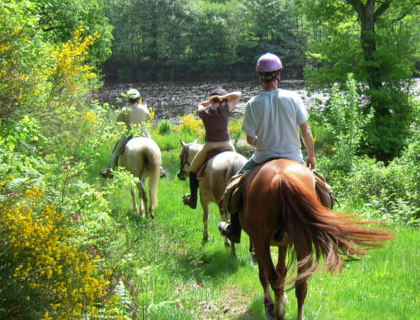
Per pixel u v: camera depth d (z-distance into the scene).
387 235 4.72
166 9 99.81
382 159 27.38
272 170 5.31
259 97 5.93
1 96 5.72
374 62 27.50
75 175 6.12
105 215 5.47
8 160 5.38
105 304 4.55
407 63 28.05
